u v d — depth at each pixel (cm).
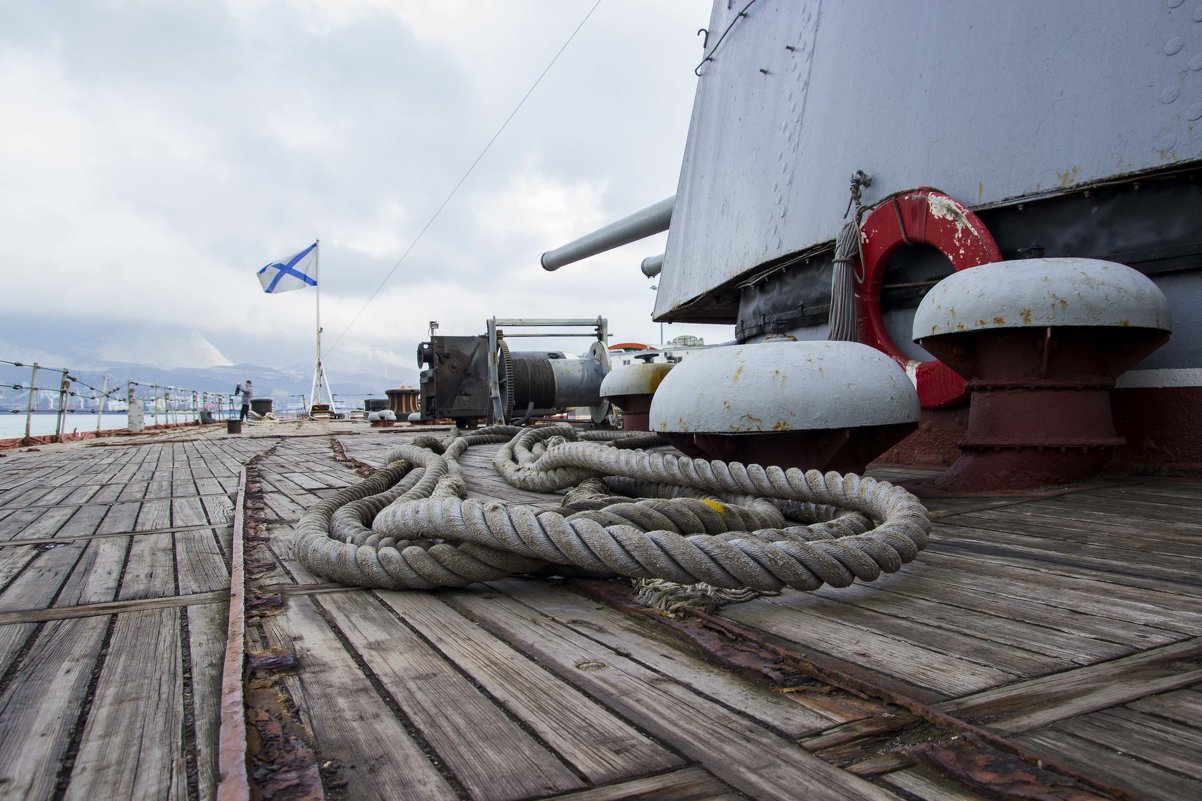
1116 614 163
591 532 180
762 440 329
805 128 559
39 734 116
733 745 108
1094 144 382
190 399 2273
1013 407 341
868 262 465
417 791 98
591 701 125
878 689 121
